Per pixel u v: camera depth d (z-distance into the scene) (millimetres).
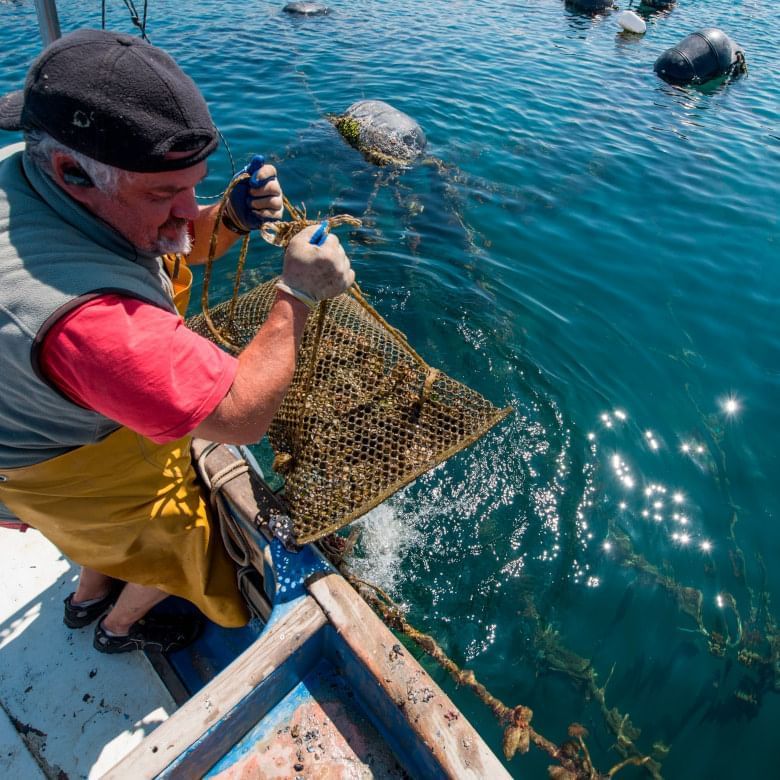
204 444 2207
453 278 5812
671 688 3064
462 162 7984
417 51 12000
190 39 11477
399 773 1785
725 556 3619
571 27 14805
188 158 1270
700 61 11664
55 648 2365
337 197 7043
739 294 5738
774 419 4477
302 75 10273
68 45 1175
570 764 2707
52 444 1571
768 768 2803
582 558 3627
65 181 1265
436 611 3391
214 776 1758
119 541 1866
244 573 2246
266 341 1570
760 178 8000
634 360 4973
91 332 1252
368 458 2197
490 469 4102
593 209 7059
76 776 2059
